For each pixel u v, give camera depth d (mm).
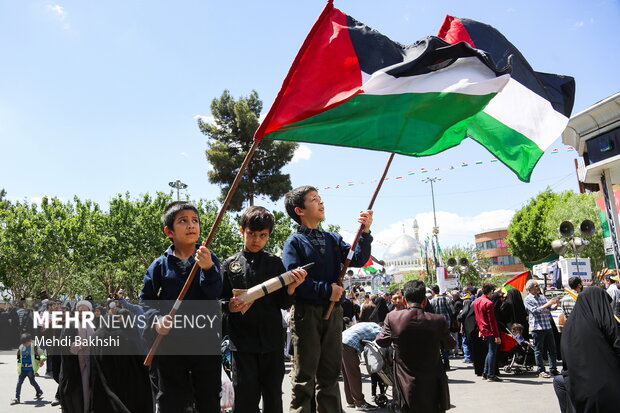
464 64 4457
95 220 36562
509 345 10977
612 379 3941
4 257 35844
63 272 45531
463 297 16438
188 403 3797
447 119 4391
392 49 4359
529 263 52000
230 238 35406
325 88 4047
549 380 9977
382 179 4703
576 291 9820
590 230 16625
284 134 3957
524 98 5047
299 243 4562
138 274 41969
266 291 3848
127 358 5500
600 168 9812
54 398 10117
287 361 13484
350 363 8133
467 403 7965
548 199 50938
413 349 5309
